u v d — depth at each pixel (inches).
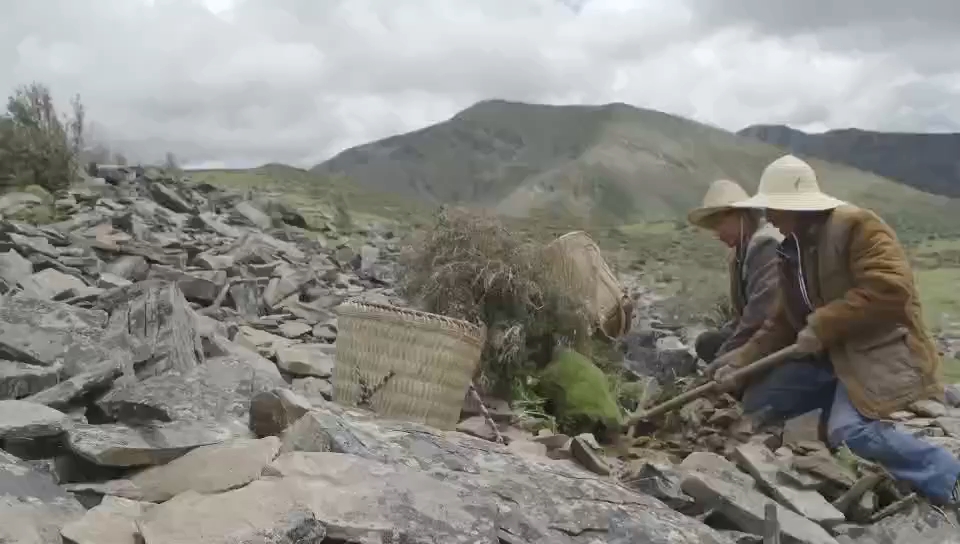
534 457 189.6
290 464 142.3
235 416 175.0
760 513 182.7
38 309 213.2
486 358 241.1
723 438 241.8
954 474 206.8
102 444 145.3
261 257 415.8
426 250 251.1
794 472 209.5
